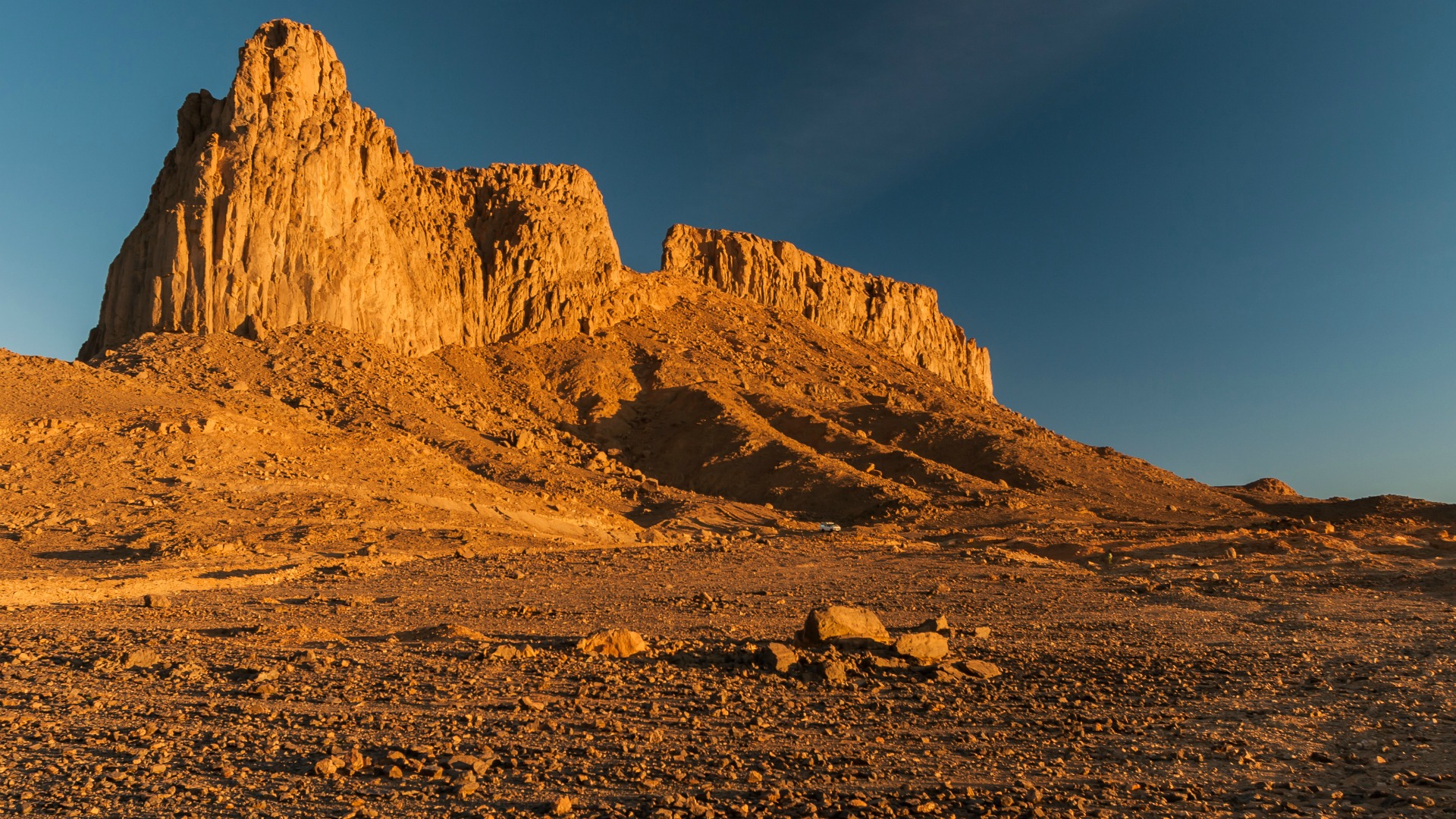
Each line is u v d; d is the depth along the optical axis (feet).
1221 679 44.73
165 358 254.68
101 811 25.68
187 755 31.99
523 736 34.68
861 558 136.15
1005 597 88.22
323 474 183.62
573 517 206.80
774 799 26.16
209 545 128.77
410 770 29.96
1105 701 40.27
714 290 513.45
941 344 611.47
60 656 54.65
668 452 322.75
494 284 385.29
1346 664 47.70
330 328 298.15
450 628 64.80
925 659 50.01
